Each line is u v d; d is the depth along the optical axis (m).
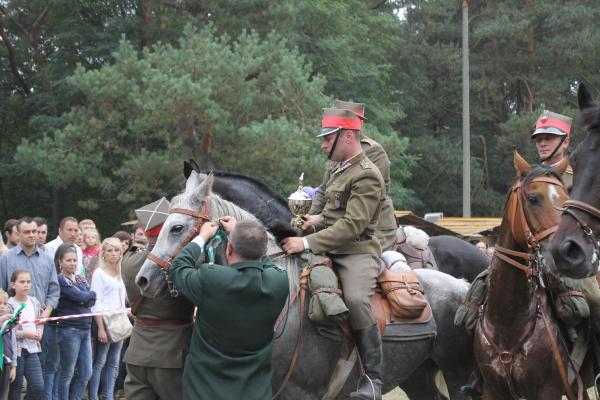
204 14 25.39
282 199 5.39
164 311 5.03
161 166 20.00
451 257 8.33
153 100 19.05
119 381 9.82
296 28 27.45
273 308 4.50
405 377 5.62
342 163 5.30
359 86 31.17
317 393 5.17
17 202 30.45
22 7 27.47
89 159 20.52
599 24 35.50
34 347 7.57
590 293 5.14
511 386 5.10
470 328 5.44
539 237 4.77
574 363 5.15
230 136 20.33
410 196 32.50
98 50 26.06
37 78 27.66
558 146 5.79
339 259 5.23
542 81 34.69
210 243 4.85
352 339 5.15
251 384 4.47
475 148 37.28
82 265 8.83
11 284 7.54
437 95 37.28
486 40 37.06
